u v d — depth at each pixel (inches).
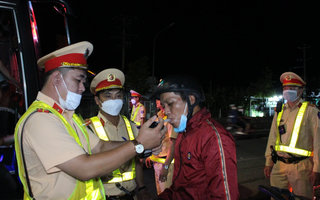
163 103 65.7
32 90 72.6
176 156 70.1
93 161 46.1
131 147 49.8
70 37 83.1
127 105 547.5
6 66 77.8
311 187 110.7
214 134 58.6
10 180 68.1
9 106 74.2
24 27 73.1
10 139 73.2
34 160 48.7
